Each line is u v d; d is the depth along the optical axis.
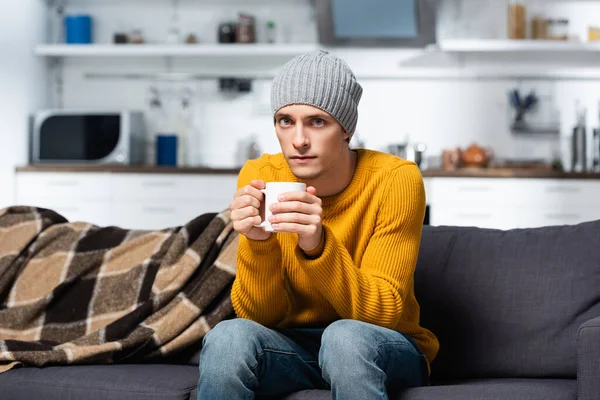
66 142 4.87
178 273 2.22
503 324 1.97
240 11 5.24
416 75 5.10
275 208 1.49
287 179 1.79
